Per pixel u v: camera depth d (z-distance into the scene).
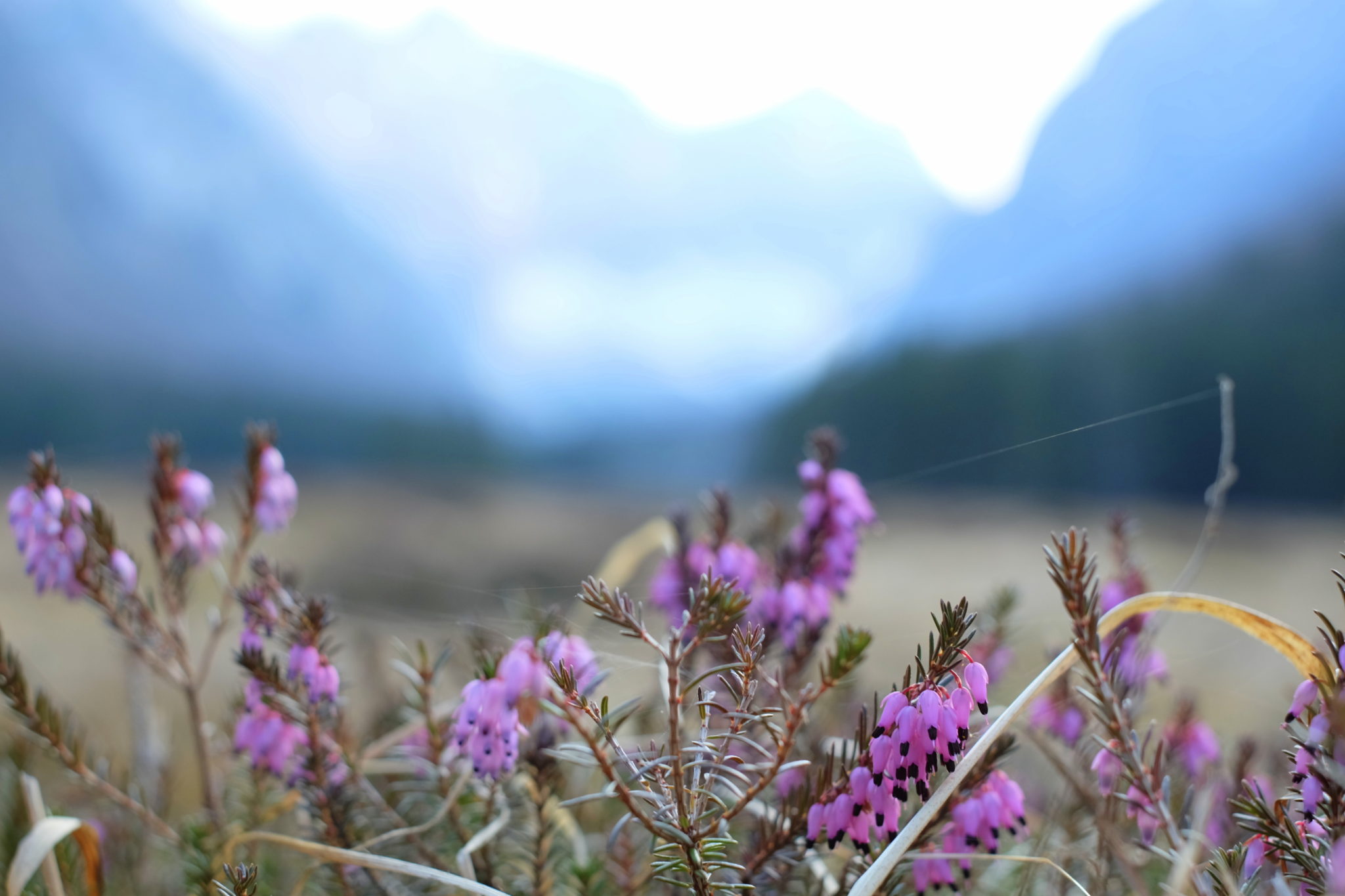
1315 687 0.24
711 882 0.26
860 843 0.25
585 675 0.28
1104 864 0.28
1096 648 0.25
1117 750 0.25
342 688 0.30
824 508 0.33
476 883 0.27
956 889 0.26
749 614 0.33
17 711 0.30
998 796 0.26
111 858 0.34
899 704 0.25
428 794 0.31
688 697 0.32
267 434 0.34
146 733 0.36
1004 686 0.38
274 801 0.34
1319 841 0.24
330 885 0.30
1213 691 0.43
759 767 0.26
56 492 0.31
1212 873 0.26
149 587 0.32
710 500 0.35
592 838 0.33
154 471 0.33
